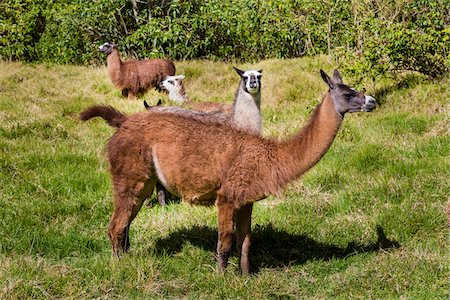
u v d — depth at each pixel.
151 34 17.92
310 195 7.89
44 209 7.77
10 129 10.76
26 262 6.04
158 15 19.20
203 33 18.56
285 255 6.71
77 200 8.16
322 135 5.88
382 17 13.45
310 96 12.41
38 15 20.50
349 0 15.34
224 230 6.00
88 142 10.46
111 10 18.69
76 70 17.09
